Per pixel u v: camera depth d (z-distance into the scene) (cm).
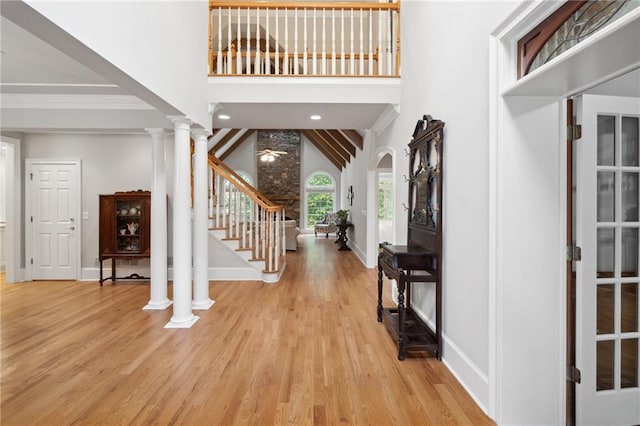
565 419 188
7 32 218
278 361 256
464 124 226
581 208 179
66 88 329
